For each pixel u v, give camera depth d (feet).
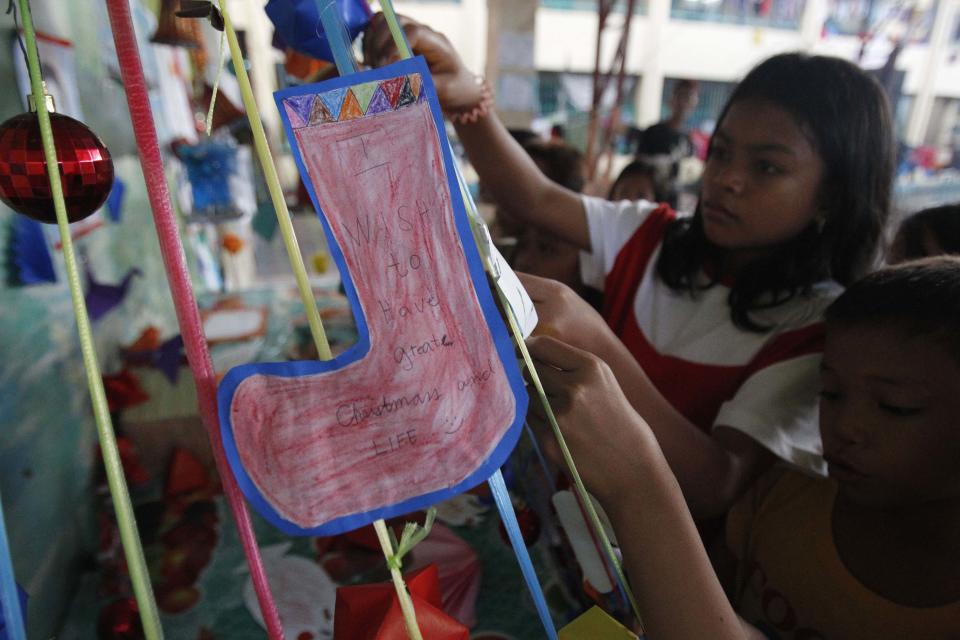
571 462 0.86
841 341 1.27
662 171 4.65
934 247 2.09
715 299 2.00
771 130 1.64
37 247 1.73
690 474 1.37
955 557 1.20
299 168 0.69
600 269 2.37
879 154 1.75
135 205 3.31
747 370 1.79
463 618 1.65
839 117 1.63
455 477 0.77
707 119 15.65
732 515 1.74
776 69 1.70
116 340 2.70
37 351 1.76
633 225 2.31
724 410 1.68
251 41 3.71
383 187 0.73
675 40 14.96
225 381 0.67
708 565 0.94
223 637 1.61
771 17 15.39
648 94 15.14
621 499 0.92
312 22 1.13
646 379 1.32
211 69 3.23
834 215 1.77
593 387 0.91
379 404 0.74
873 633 1.30
